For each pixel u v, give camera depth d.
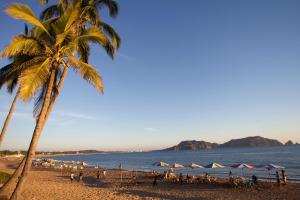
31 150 13.34
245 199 23.77
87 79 14.47
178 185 32.53
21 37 13.39
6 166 78.00
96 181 41.25
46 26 15.40
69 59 14.48
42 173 55.25
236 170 61.25
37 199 21.69
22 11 13.12
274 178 42.12
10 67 18.00
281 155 117.75
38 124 13.69
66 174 53.66
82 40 15.45
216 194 26.19
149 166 91.12
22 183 12.95
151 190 29.64
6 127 20.12
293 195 24.64
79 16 16.36
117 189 30.66
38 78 13.46
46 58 14.36
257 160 93.56
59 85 15.85
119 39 18.92
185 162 105.00
